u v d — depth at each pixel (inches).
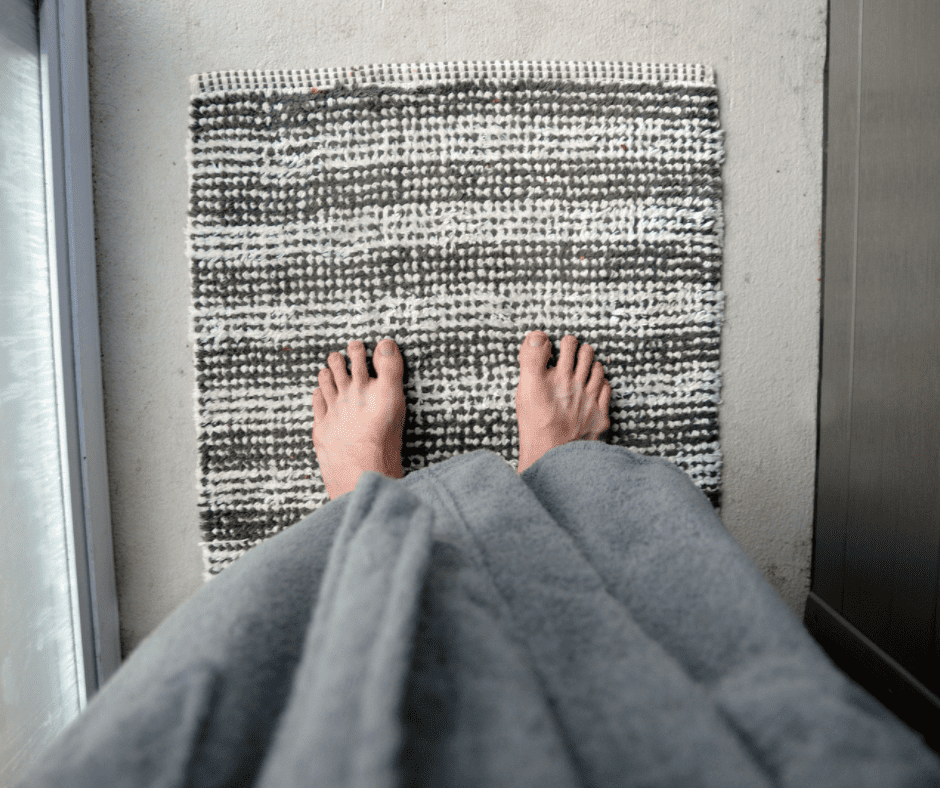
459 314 27.4
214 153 26.6
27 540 22.3
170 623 13.5
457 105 26.9
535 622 12.4
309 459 27.6
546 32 27.0
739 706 11.0
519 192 27.2
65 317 24.4
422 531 12.2
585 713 10.6
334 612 10.7
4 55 21.3
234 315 27.1
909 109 20.4
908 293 20.7
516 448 27.9
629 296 27.6
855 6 24.2
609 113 27.1
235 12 26.5
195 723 9.8
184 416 27.5
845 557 25.5
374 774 8.0
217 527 27.6
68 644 24.7
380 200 27.0
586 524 16.5
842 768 9.3
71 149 24.7
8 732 20.7
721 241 27.6
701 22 27.2
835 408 26.2
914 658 21.1
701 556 14.5
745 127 27.5
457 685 10.4
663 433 28.1
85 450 25.4
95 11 26.2
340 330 27.3
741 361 28.1
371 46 26.8
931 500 19.9
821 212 27.7
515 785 8.8
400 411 26.8
